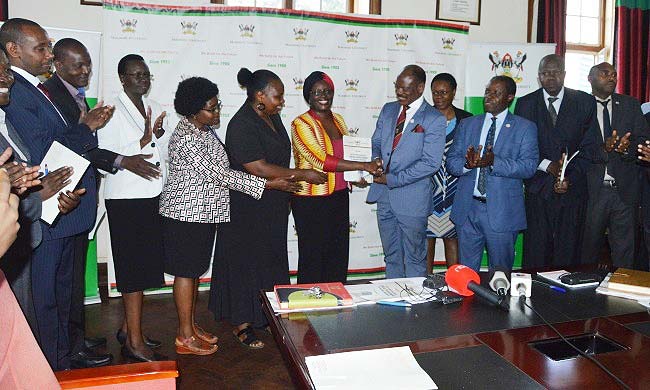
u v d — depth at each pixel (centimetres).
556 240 328
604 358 123
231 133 266
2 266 182
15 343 98
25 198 174
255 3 436
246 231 271
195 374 253
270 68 374
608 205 336
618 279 174
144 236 262
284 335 136
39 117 204
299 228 294
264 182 260
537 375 114
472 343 131
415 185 296
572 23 523
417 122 292
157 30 352
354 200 401
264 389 239
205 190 254
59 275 229
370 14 414
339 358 121
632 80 504
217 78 366
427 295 167
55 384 104
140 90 274
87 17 387
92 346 283
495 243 293
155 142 279
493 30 477
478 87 411
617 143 315
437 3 459
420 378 112
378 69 394
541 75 328
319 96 288
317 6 451
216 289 284
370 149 297
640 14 497
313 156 285
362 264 408
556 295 169
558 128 321
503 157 289
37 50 207
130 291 260
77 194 200
